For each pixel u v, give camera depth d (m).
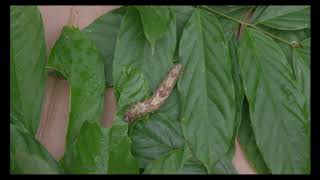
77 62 0.27
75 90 0.27
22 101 0.27
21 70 0.27
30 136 0.26
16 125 0.26
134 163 0.26
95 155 0.26
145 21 0.27
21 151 0.25
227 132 0.27
